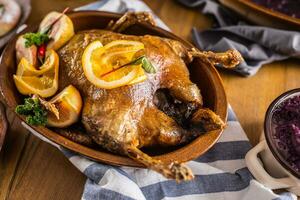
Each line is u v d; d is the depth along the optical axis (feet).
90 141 2.21
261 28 2.84
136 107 2.17
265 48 2.87
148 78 2.23
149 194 2.28
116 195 2.18
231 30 2.91
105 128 2.12
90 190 2.19
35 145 2.42
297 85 2.83
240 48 2.79
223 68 2.81
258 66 2.81
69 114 2.17
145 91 2.21
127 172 2.31
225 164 2.42
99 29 2.63
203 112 2.19
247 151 2.45
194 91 2.29
